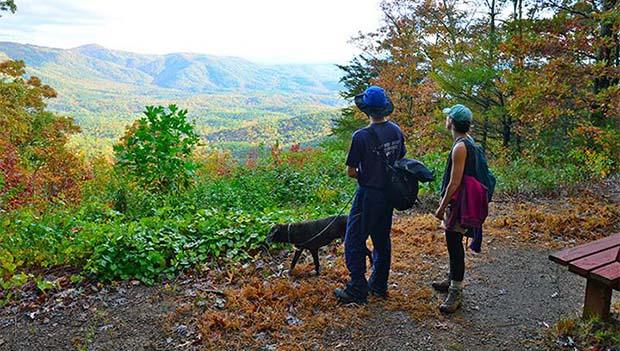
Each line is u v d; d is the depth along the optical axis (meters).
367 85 25.02
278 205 9.53
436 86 17.62
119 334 3.93
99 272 5.00
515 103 12.09
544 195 8.66
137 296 4.62
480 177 3.92
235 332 3.88
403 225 6.79
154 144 8.95
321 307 4.23
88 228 5.77
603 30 11.80
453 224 3.96
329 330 3.90
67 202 9.59
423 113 18.98
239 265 5.28
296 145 16.34
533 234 6.34
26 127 21.11
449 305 4.15
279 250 5.77
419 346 3.68
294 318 4.08
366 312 4.11
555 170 9.87
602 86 12.32
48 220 6.30
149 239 5.46
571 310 4.24
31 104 24.06
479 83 14.46
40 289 4.64
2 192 8.81
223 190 9.58
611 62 12.25
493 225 6.73
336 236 4.72
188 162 9.24
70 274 5.14
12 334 3.97
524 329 3.92
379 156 4.01
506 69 13.68
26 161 15.38
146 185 8.80
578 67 11.53
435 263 5.32
